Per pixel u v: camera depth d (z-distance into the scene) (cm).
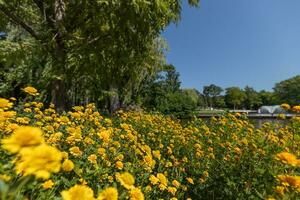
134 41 1075
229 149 555
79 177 283
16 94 1816
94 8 998
